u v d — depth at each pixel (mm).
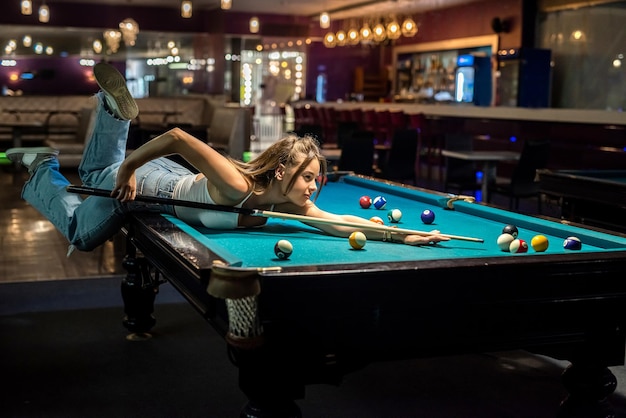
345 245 2729
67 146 10555
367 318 2219
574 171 5246
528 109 10555
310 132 8461
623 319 2535
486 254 2543
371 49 20250
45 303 4734
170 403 3238
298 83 19391
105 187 3416
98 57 19500
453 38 16141
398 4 15805
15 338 4090
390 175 8984
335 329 2195
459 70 15555
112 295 4934
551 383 3557
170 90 19781
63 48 19250
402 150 8953
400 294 2232
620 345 2572
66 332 4211
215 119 12094
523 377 3639
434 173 12586
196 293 2486
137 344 4039
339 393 3396
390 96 18250
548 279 2396
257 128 18297
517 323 2393
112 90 3326
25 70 19250
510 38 14297
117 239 6527
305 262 2381
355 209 3699
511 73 13305
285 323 2150
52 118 13383
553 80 13797
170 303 4852
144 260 4125
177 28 18906
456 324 2324
